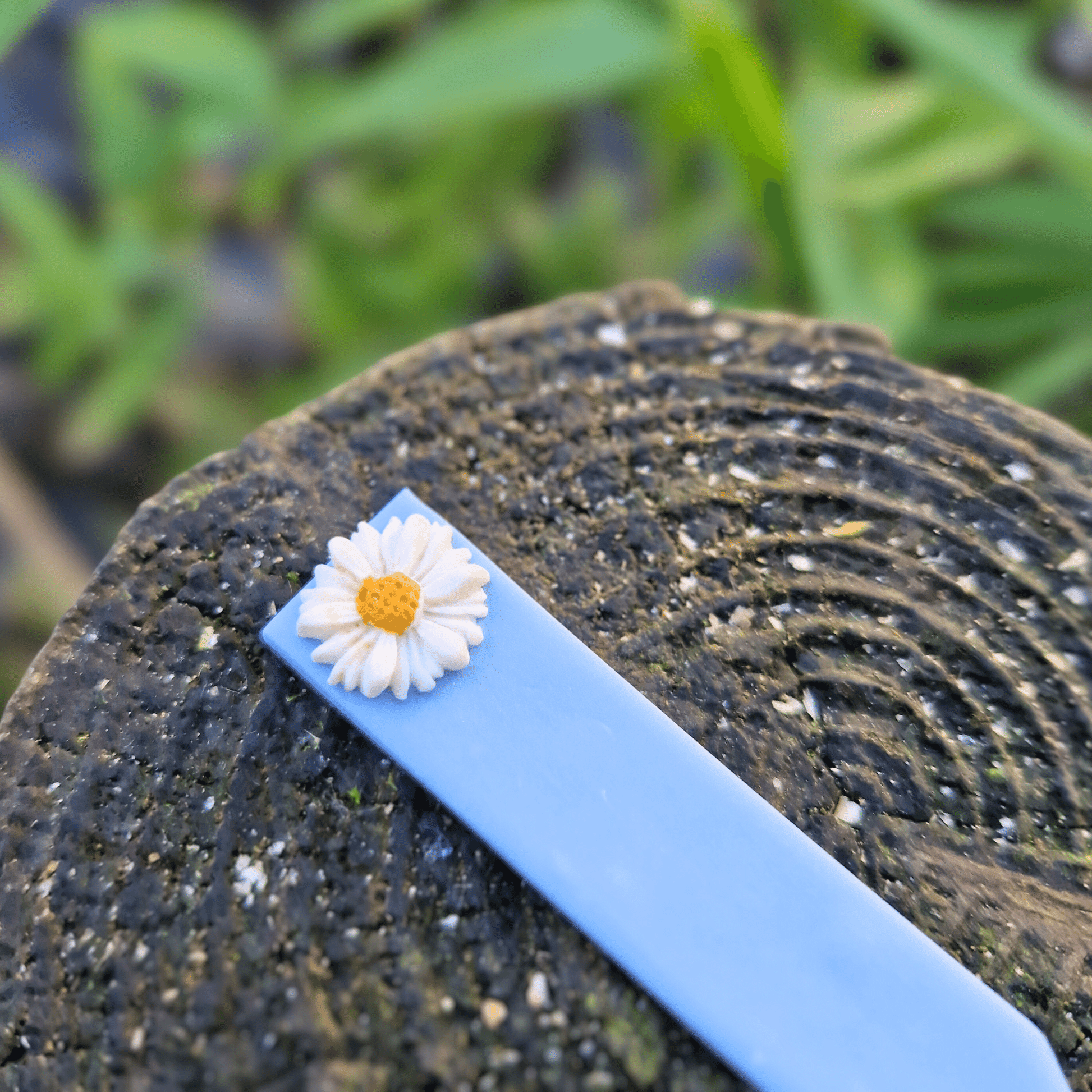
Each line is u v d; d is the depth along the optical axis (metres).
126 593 0.23
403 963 0.22
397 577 0.22
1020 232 0.36
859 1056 0.21
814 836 0.22
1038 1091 0.21
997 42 0.36
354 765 0.23
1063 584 0.23
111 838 0.22
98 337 0.39
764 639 0.23
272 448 0.24
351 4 0.39
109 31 0.37
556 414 0.24
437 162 0.40
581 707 0.23
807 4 0.38
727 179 0.36
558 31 0.34
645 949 0.22
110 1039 0.22
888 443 0.24
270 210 0.43
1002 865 0.22
